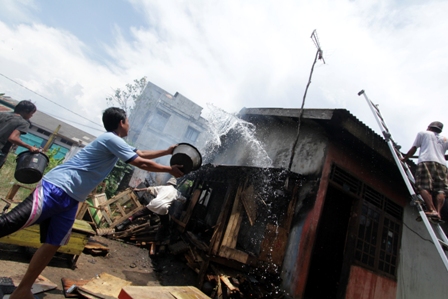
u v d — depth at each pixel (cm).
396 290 680
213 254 484
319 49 656
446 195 382
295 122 710
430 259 758
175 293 170
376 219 675
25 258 343
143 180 1285
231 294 454
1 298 219
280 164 672
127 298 144
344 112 559
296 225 538
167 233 663
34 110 409
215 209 739
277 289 495
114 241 586
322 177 558
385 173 723
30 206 201
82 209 565
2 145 372
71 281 317
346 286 568
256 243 543
